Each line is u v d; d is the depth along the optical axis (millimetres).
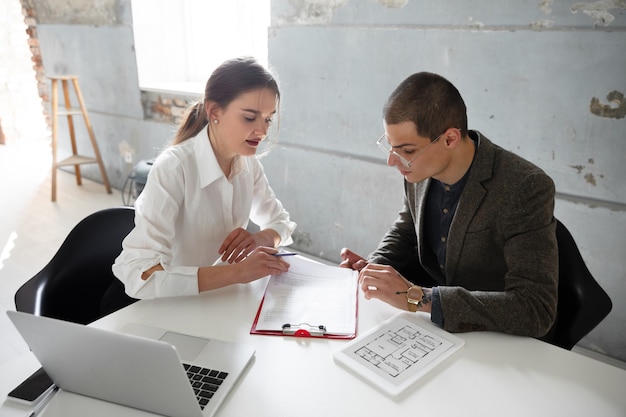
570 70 1896
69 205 3953
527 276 1154
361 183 2689
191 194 1405
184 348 1050
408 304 1162
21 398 906
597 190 1959
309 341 1096
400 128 1172
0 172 4770
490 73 2098
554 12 1893
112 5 3789
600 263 2025
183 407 849
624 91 1798
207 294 1286
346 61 2535
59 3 4270
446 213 1386
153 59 3873
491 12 2041
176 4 3854
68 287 1472
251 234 1530
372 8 2377
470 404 907
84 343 812
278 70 2844
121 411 893
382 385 944
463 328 1113
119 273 1288
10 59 5539
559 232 1349
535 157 2082
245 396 924
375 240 2748
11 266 2916
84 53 4199
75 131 4617
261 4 3387
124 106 4043
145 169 3080
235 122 1312
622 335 2035
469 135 1361
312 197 2949
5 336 2229
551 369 1008
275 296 1273
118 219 1564
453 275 1381
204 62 3932
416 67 2309
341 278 1372
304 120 2822
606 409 898
